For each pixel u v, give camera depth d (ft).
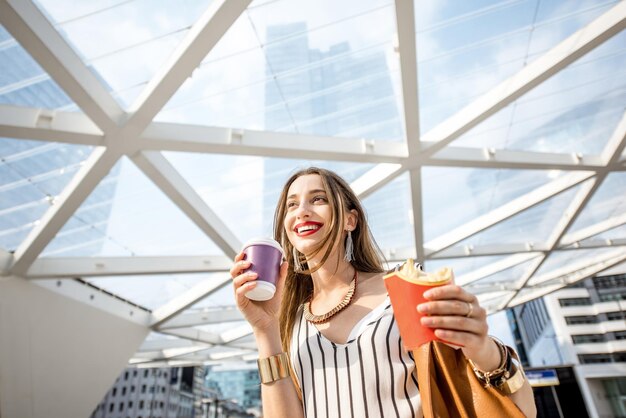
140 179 21.49
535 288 55.62
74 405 31.65
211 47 13.44
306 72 17.94
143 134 16.70
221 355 60.23
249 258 4.45
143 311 36.60
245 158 21.89
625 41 19.70
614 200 34.04
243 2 12.11
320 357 4.12
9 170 18.62
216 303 39.58
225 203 25.40
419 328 2.91
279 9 14.58
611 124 25.31
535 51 19.04
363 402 3.67
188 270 27.73
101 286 31.09
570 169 25.54
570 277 53.01
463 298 2.79
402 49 14.89
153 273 27.07
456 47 18.07
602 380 139.85
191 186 22.40
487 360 3.01
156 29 14.21
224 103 17.92
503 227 35.42
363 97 19.79
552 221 35.68
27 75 15.29
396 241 33.24
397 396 3.64
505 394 3.10
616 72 21.76
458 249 35.45
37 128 15.20
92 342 31.50
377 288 4.54
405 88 16.80
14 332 24.90
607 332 146.10
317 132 21.21
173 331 41.24
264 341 4.57
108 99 15.48
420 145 20.61
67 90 13.92
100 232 24.72
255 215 27.71
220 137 18.20
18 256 22.75
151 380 220.64
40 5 12.64
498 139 24.23
